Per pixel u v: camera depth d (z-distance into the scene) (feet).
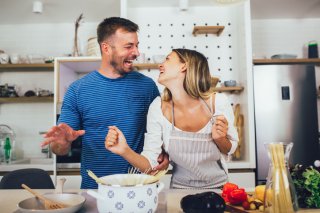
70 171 8.50
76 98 4.88
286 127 8.83
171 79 3.88
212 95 3.95
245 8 8.79
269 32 10.91
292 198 2.50
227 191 3.15
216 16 10.00
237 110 9.16
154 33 10.01
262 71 8.98
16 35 10.96
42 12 10.03
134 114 4.84
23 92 10.62
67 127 3.67
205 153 3.84
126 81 4.91
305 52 10.83
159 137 3.94
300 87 8.95
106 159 4.72
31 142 10.57
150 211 2.44
